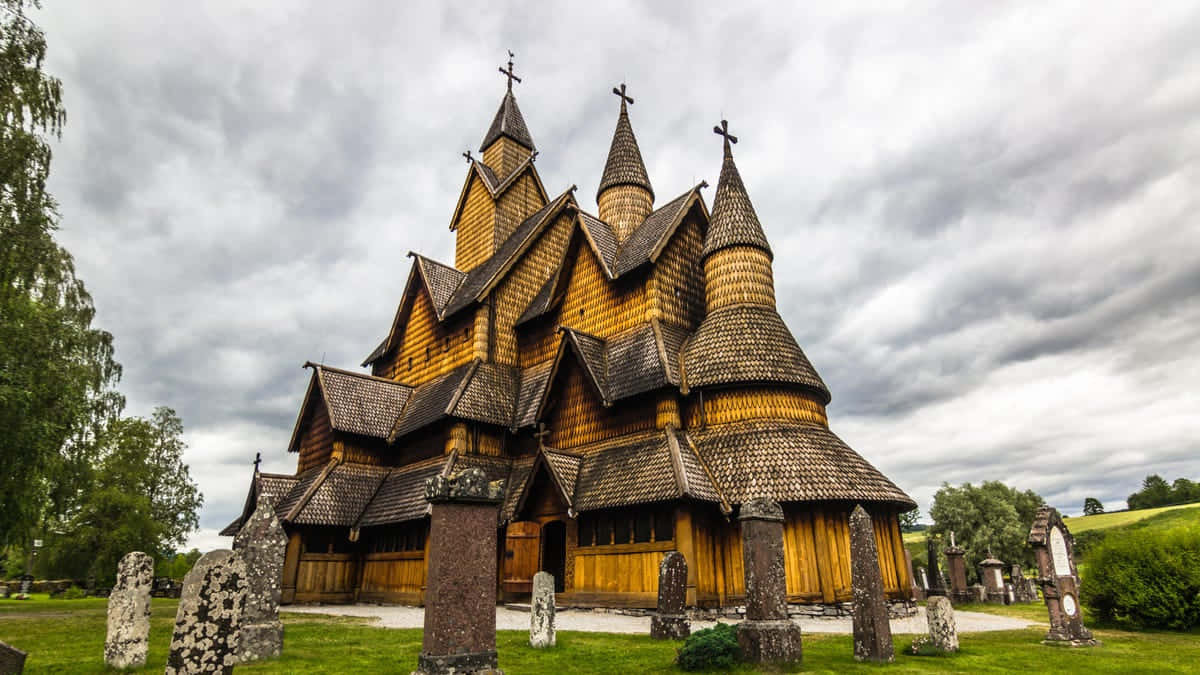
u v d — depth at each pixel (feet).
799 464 69.15
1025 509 220.23
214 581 29.12
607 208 115.03
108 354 90.17
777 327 81.82
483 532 30.68
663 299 89.76
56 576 180.45
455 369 106.63
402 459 104.42
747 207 88.79
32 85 71.26
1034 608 83.97
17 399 64.95
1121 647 44.45
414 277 122.72
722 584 68.59
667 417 77.61
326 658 38.93
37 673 35.81
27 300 71.67
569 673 34.58
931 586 99.81
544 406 92.27
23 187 69.10
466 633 28.91
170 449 189.98
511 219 129.80
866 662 37.63
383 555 93.40
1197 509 274.57
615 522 74.43
